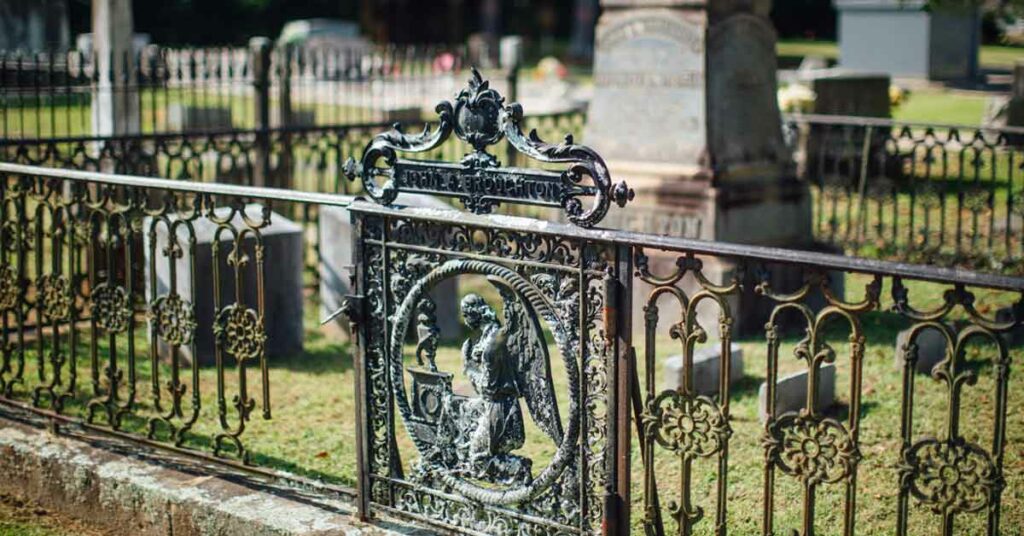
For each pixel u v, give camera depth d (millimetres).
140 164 10141
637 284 9438
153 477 5492
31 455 5859
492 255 4520
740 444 6484
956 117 20859
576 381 4398
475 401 4707
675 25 9648
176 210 5621
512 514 4629
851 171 12469
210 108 18406
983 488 3645
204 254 8297
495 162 4418
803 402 7008
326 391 7656
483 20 49719
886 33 27375
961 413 6949
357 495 5043
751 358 8398
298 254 8617
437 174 4590
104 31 13570
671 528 5410
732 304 9016
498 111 4375
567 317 4367
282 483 5371
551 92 26156
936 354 7852
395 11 49406
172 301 5680
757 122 9977
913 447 3779
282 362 8422
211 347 8375
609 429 4312
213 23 38688
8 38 18469
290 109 13562
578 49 44875
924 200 11711
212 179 13031
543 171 4289
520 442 4637
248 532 5027
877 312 9680
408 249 4730
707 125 9555
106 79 13602
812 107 17141
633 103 10016
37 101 11023
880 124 11992
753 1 9828
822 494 5742
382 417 4938
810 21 44906
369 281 4875
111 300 5910
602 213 4188
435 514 4855
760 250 3910
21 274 6391
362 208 4781
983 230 12633
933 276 3588
